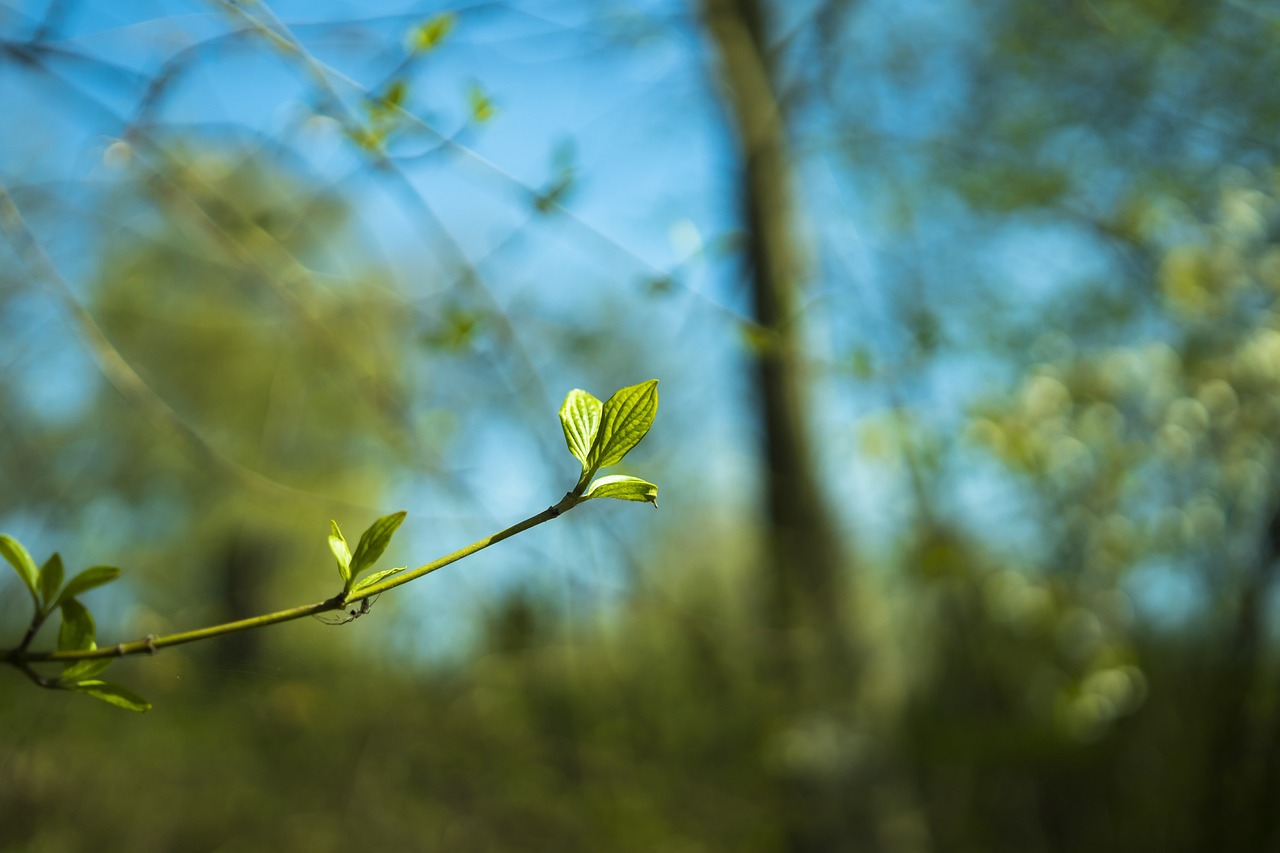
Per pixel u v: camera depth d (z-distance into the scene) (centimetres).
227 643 156
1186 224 200
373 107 92
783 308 215
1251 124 214
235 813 205
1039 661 224
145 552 283
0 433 220
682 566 304
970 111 271
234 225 121
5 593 173
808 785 244
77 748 180
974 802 260
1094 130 241
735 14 224
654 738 253
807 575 256
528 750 236
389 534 52
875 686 255
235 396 284
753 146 233
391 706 234
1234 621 190
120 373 100
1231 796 193
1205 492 183
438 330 128
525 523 51
